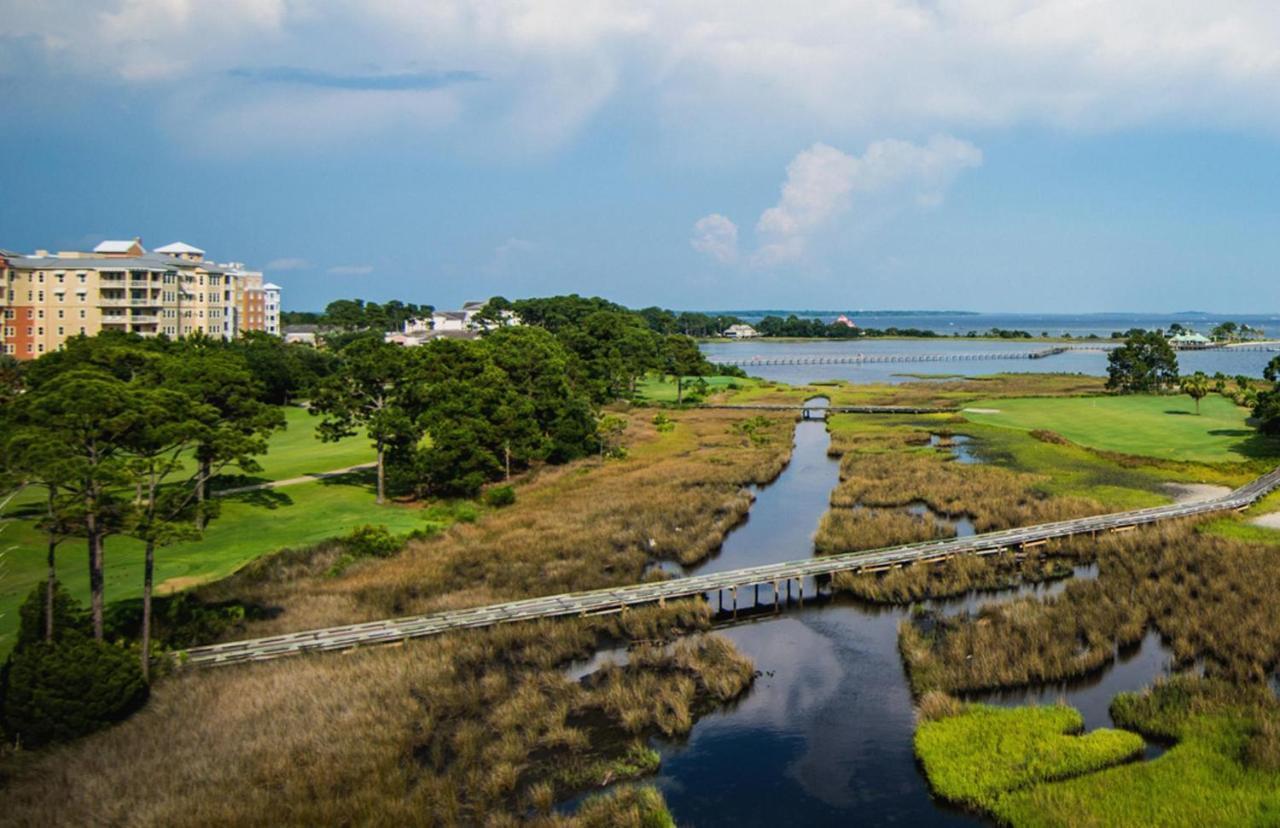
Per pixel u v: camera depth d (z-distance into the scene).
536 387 95.62
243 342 131.88
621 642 46.09
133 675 35.50
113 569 50.06
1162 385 161.62
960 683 39.97
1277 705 36.09
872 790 32.72
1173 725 35.16
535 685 40.19
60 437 35.44
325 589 50.81
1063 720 36.06
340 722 35.47
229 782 31.23
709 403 150.88
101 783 30.72
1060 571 55.97
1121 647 44.12
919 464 90.12
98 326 136.12
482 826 30.08
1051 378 197.00
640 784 33.16
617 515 69.06
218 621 44.56
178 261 157.38
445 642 43.41
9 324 133.62
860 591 53.12
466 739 35.12
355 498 71.88
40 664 33.28
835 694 40.56
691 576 55.56
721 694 40.03
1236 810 29.28
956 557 57.03
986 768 32.81
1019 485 78.94
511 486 79.69
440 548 59.69
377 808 30.00
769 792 32.72
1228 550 56.28
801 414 136.00
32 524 56.84
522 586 52.78
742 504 74.00
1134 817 29.25
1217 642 42.59
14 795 29.83
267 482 76.31
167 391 42.31
